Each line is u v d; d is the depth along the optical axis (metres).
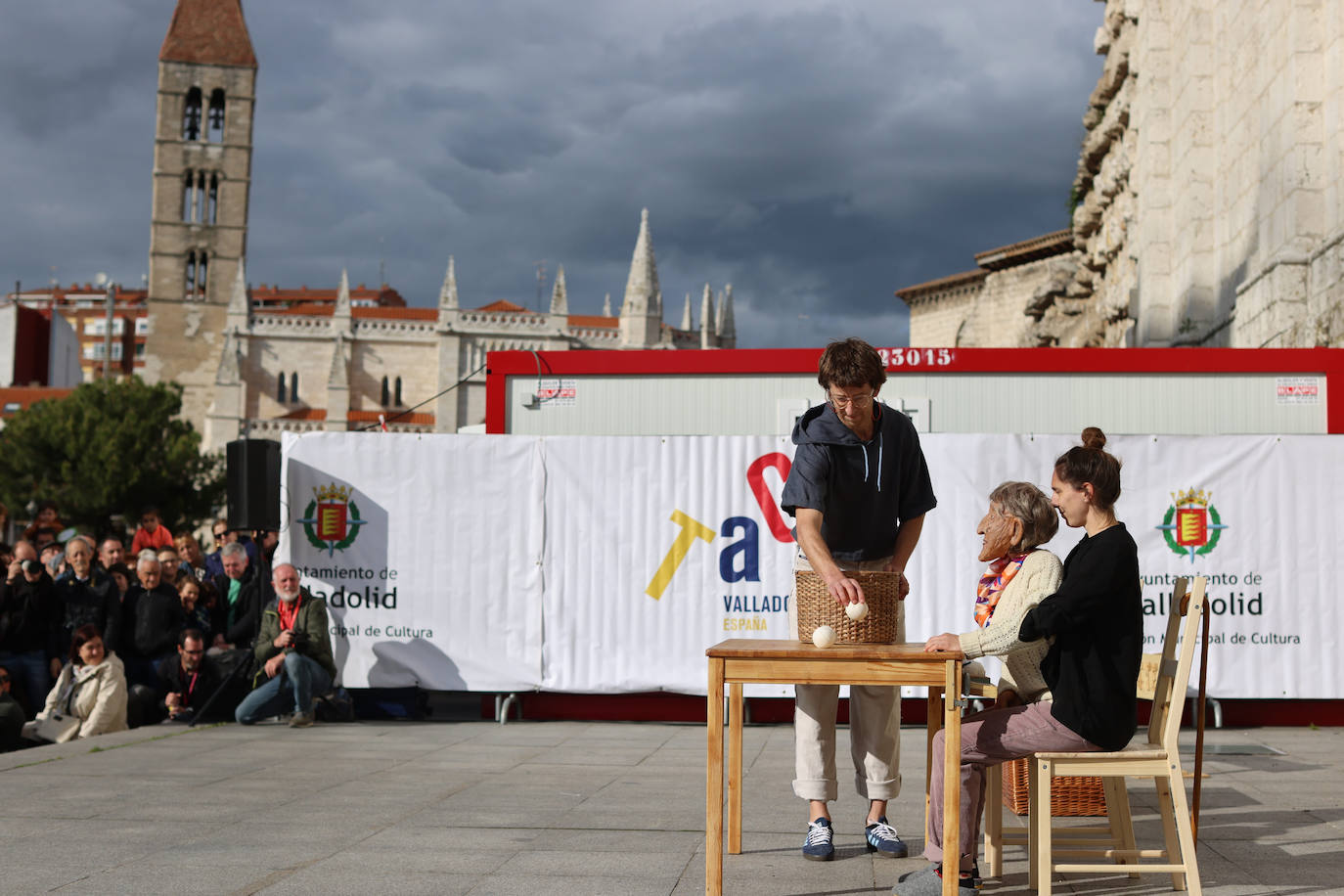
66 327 124.50
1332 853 5.19
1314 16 14.05
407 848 5.34
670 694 10.13
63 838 5.57
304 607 10.05
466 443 10.31
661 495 10.12
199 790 6.89
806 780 5.31
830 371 5.07
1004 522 4.95
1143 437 9.63
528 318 92.19
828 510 5.30
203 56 96.38
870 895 4.57
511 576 10.23
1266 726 9.73
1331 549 9.53
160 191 95.44
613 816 6.09
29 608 10.44
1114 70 21.95
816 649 4.51
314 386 91.00
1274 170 14.87
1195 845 5.20
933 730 5.41
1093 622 4.46
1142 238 19.48
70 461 59.38
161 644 10.71
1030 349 11.88
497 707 10.25
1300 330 13.72
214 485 64.12
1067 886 4.83
